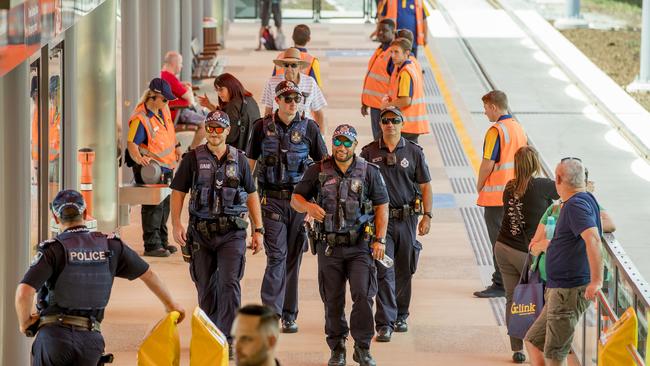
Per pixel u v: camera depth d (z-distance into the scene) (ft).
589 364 51.62
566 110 124.06
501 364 53.21
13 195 45.62
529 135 115.24
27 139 45.78
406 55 77.66
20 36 36.78
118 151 74.43
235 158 51.98
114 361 52.65
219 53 136.05
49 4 41.60
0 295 46.09
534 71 140.77
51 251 41.37
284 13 169.37
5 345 46.44
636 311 44.65
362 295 50.60
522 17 172.76
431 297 62.34
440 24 166.20
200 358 43.47
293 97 55.06
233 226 51.80
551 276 47.16
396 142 55.62
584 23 208.85
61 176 64.18
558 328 47.06
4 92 44.96
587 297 45.27
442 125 103.45
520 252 52.70
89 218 60.08
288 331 56.70
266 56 135.33
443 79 125.08
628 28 213.46
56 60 62.85
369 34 156.46
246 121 64.44
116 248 42.45
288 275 56.70
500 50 152.56
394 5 113.91
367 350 51.03
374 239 51.03
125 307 60.13
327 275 51.08
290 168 55.31
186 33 108.27
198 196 51.67
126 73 78.38
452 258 69.15
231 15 167.22
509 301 53.67
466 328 57.88
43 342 41.37
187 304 60.85
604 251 48.98
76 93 64.49
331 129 98.22
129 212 76.48
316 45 145.89
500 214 61.41
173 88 84.28
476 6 182.09
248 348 27.14
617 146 111.24
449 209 79.15
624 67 176.35
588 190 51.19
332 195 50.52
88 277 41.60
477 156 93.40
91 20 67.51
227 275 51.55
